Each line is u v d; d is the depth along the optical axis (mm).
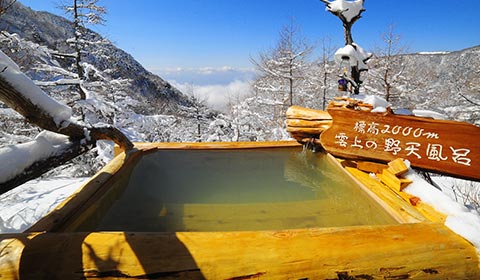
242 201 2348
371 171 2480
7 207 3846
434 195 1796
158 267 1126
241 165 3283
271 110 12305
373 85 12078
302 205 2254
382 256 1217
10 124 6715
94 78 9266
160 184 2734
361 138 2516
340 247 1248
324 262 1180
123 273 1109
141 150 3311
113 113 8289
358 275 1169
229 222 1994
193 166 3242
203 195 2475
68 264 1131
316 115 3400
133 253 1177
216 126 11312
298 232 1352
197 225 1949
